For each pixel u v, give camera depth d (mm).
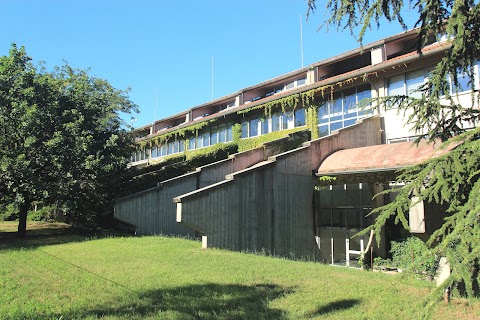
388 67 19016
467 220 3656
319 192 19188
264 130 26594
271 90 30719
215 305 7098
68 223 26469
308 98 23016
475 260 3473
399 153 15203
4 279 9383
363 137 19375
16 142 18984
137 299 7535
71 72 22672
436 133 6281
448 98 6141
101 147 21703
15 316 6465
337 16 6309
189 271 10164
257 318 6395
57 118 19641
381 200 18125
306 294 7863
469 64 5941
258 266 10945
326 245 19594
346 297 7625
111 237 18703
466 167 4496
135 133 25984
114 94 23734
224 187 15344
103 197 21328
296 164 17672
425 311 3582
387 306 7004
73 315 6559
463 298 6824
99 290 8273
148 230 20625
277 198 16922
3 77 18469
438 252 3789
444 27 5938
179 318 6387
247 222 15859
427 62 18062
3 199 19906
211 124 31734
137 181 23656
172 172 24828
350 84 21234
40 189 18156
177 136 36531
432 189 4625
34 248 15227
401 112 18922
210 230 14703
